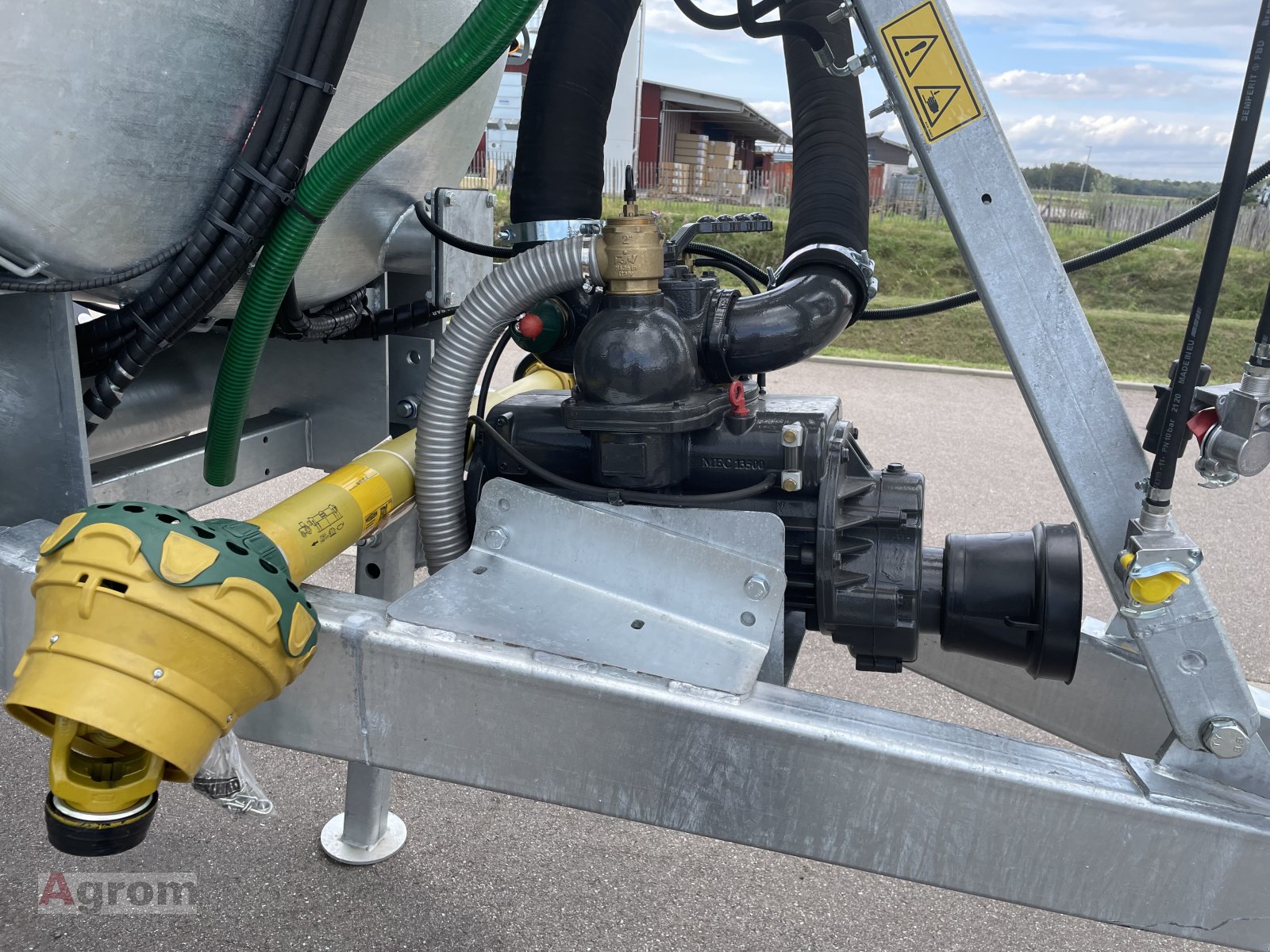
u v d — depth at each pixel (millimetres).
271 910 1730
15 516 1044
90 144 908
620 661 908
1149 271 12914
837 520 1054
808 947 1727
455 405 1137
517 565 1069
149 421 1459
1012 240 876
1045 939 1780
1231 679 872
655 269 1050
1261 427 804
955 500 4535
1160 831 828
